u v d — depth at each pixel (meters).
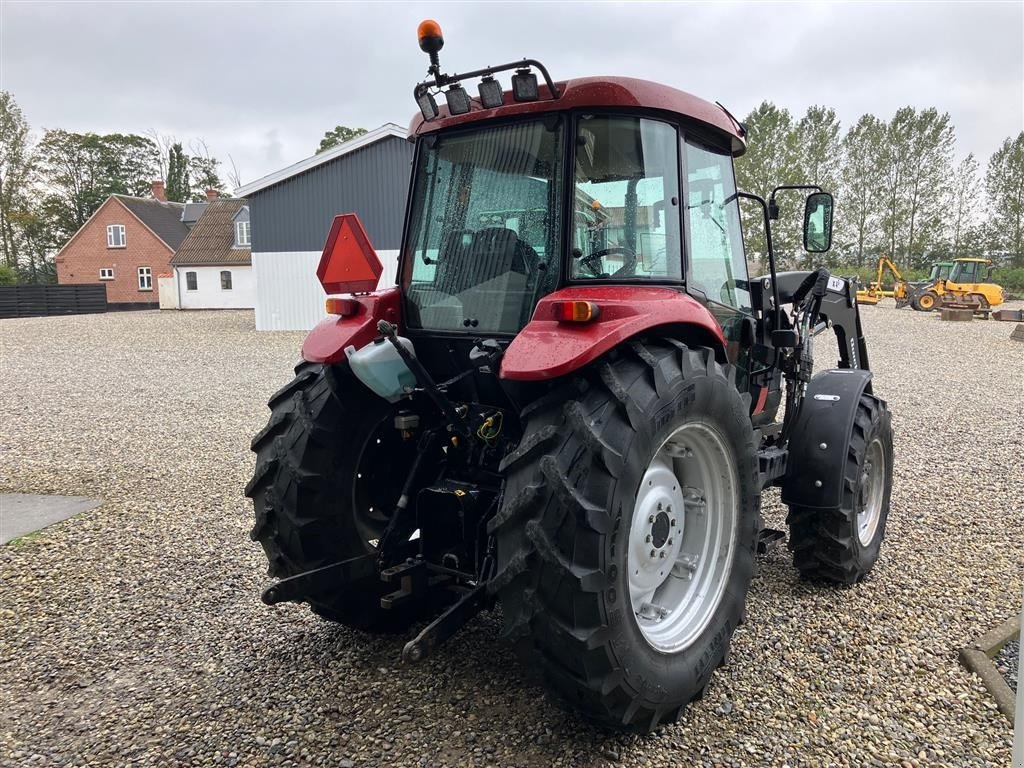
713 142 3.18
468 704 2.70
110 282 45.09
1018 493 5.36
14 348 16.83
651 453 2.31
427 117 2.73
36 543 4.49
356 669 2.97
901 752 2.43
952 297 26.42
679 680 2.46
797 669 2.95
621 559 2.22
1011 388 10.56
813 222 3.67
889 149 50.66
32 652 3.18
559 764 2.36
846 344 4.82
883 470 4.04
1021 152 49.19
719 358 2.91
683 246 2.82
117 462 6.52
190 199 69.31
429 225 2.95
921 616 3.41
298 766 2.37
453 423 2.76
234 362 13.94
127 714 2.70
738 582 2.81
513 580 2.21
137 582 3.91
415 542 3.02
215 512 5.09
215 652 3.15
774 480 3.72
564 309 2.24
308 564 2.94
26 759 2.43
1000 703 2.68
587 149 2.60
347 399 2.91
